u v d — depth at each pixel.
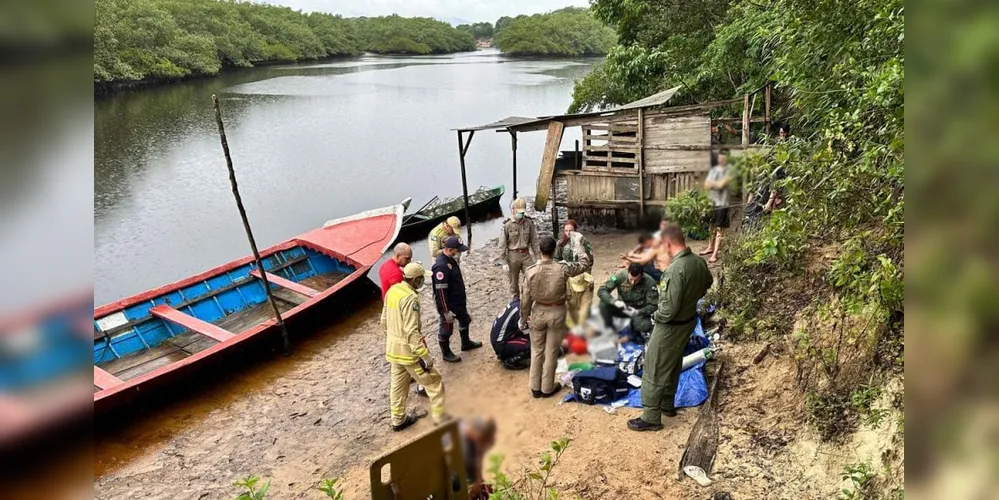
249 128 28.55
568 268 5.59
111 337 7.55
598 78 20.25
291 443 5.88
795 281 5.66
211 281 9.03
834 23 5.13
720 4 15.20
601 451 4.44
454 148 24.44
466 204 12.34
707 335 5.79
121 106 33.69
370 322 8.85
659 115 10.16
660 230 4.16
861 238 3.67
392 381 5.69
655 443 4.45
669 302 4.22
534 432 4.80
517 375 6.09
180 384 6.96
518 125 11.44
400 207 11.96
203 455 5.77
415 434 5.72
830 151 3.65
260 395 6.85
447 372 6.52
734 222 6.29
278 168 21.19
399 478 3.02
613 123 10.70
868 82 3.79
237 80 48.62
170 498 5.17
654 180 10.24
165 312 7.96
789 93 7.95
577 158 15.15
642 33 17.19
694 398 4.90
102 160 22.22
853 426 3.78
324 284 10.03
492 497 3.14
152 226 15.24
